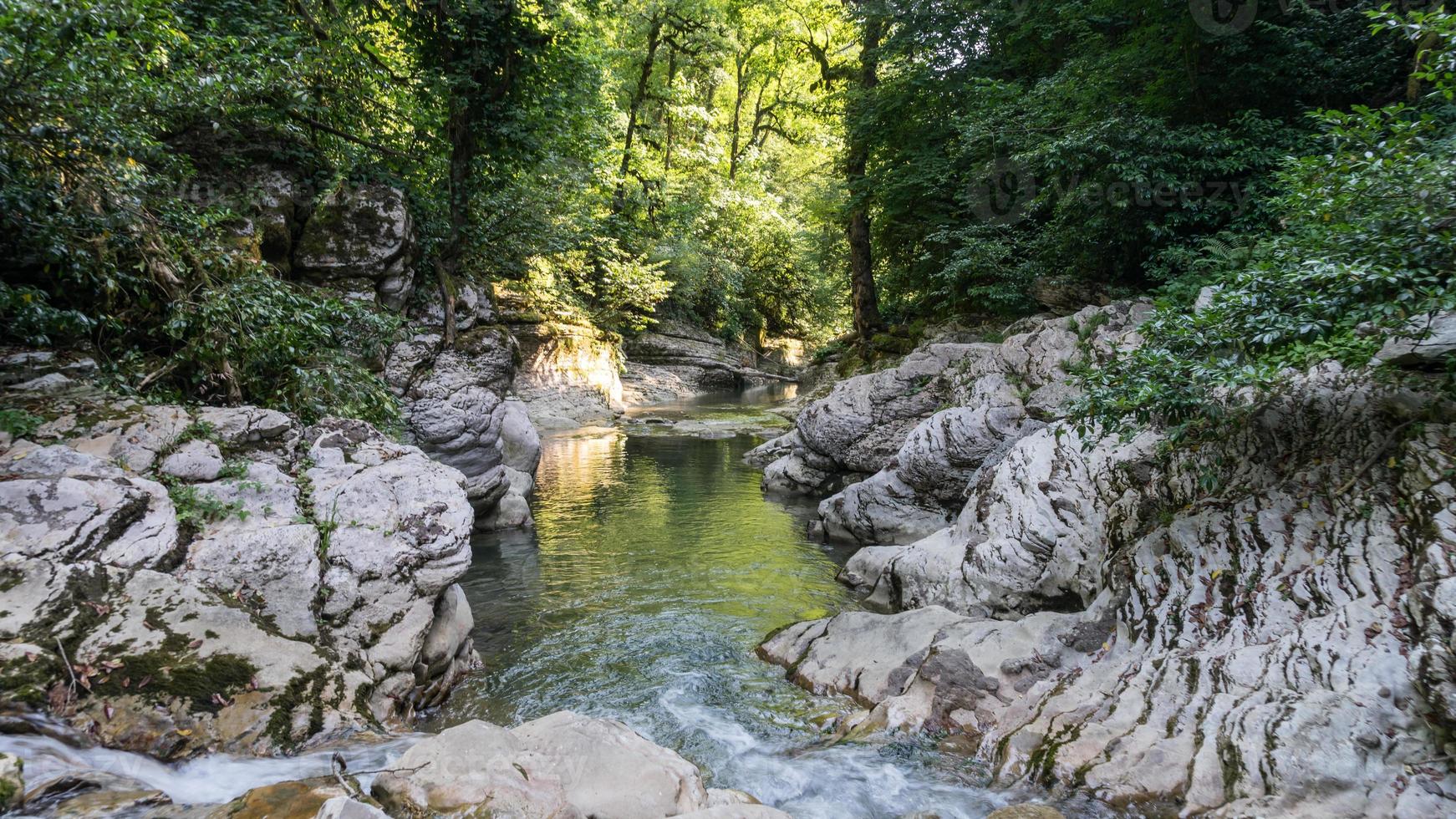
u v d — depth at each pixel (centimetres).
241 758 388
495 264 1507
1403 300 437
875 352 2075
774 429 2147
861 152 2131
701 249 3328
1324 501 489
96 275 652
